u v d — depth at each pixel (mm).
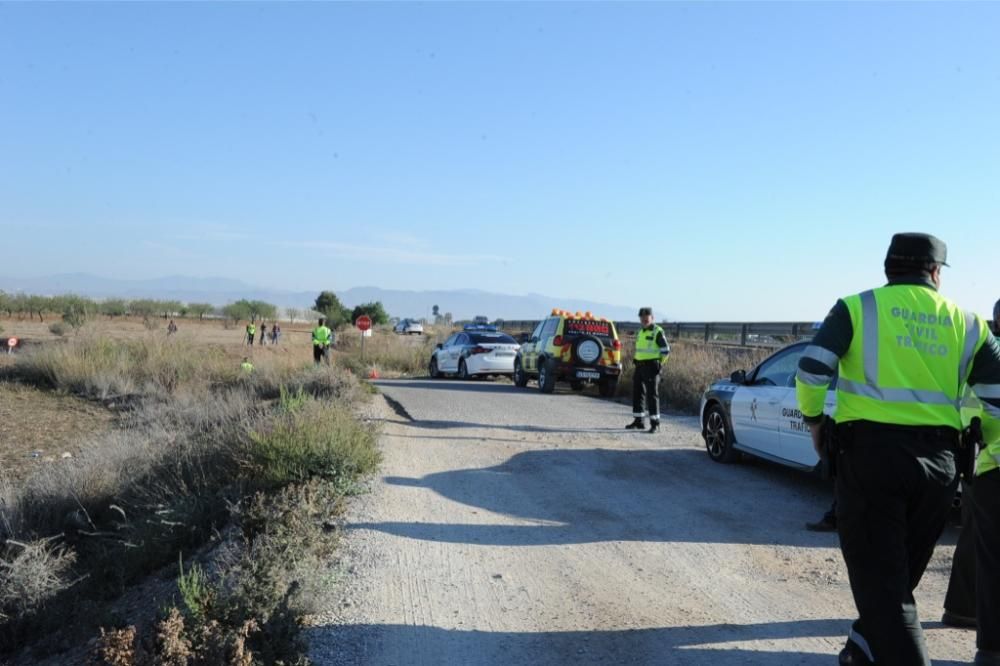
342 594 5375
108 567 7957
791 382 8562
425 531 6812
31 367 22266
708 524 7137
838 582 5645
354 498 7848
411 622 4949
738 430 9375
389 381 23297
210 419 14141
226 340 53688
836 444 3662
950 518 7145
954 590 4734
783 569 5941
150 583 7305
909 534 3631
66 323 49469
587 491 8367
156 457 10758
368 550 6262
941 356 3562
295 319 91625
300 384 16938
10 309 69125
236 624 4305
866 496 3516
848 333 3652
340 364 27234
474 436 11727
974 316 3727
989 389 3650
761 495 8203
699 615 5066
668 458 10148
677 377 17016
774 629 4836
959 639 4613
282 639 4242
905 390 3514
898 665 3400
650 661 4426
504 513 7480
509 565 6012
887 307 3625
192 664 3885
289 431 8797
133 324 66625
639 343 12461
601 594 5430
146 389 20047
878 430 3506
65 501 9727
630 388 18719
